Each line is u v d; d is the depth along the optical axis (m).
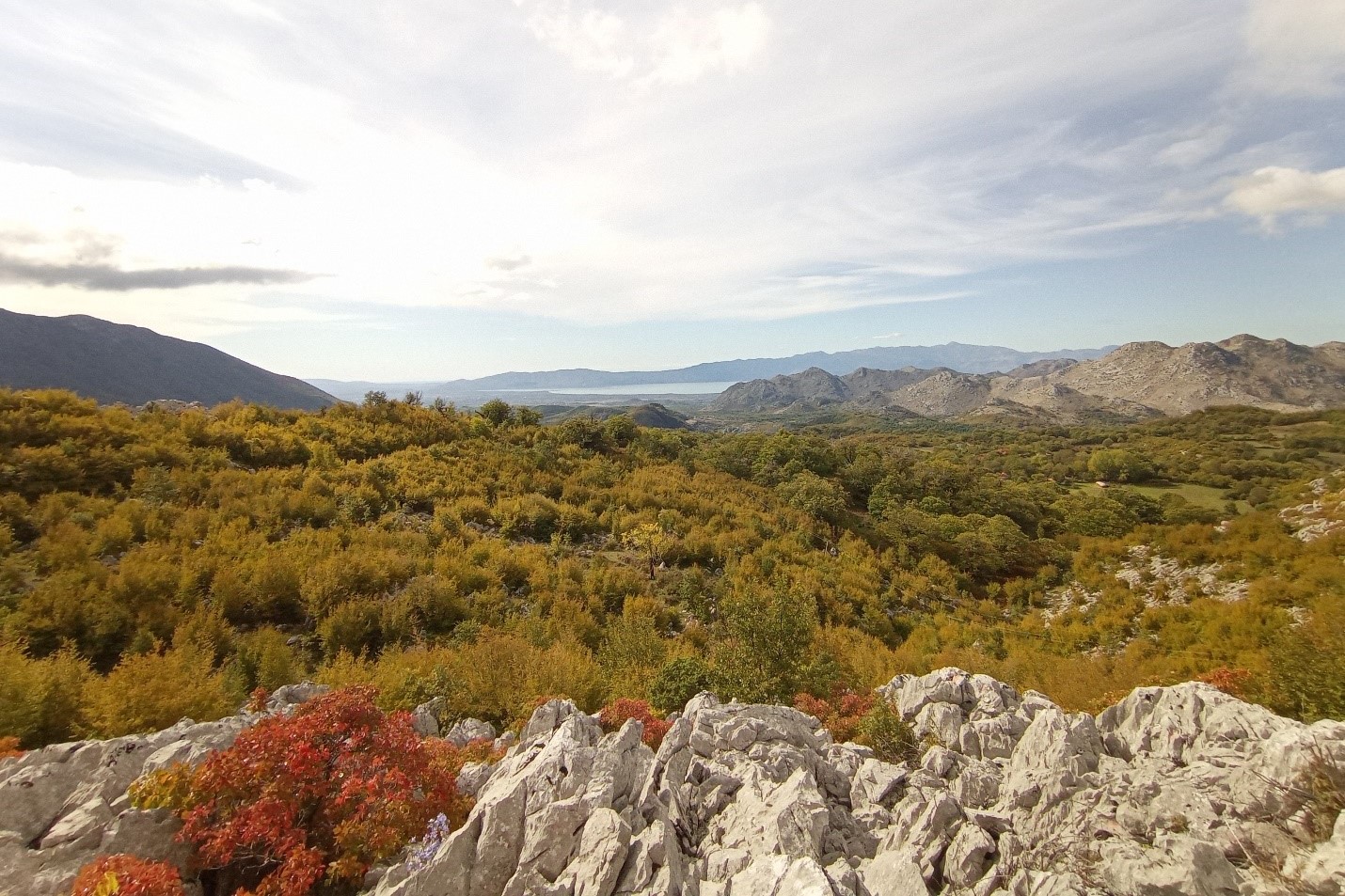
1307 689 12.40
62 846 6.95
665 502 50.66
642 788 8.66
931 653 29.77
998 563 51.09
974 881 6.91
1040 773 8.25
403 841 7.78
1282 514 39.09
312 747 8.09
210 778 7.52
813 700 16.78
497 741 14.07
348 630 22.16
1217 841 6.11
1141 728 9.05
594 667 21.61
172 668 14.65
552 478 50.62
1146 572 37.16
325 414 55.53
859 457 83.81
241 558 24.70
